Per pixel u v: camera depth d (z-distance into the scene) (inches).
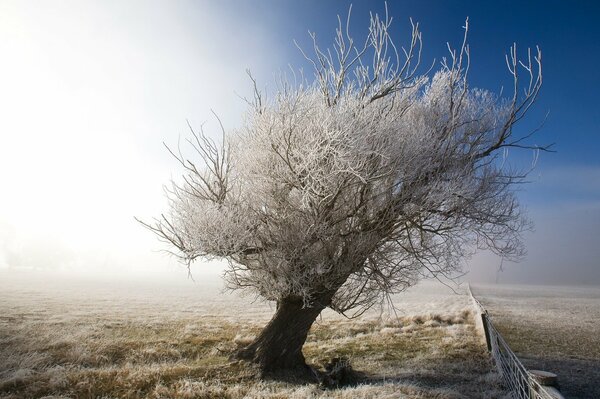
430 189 348.2
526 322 793.6
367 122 328.8
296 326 384.5
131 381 306.7
